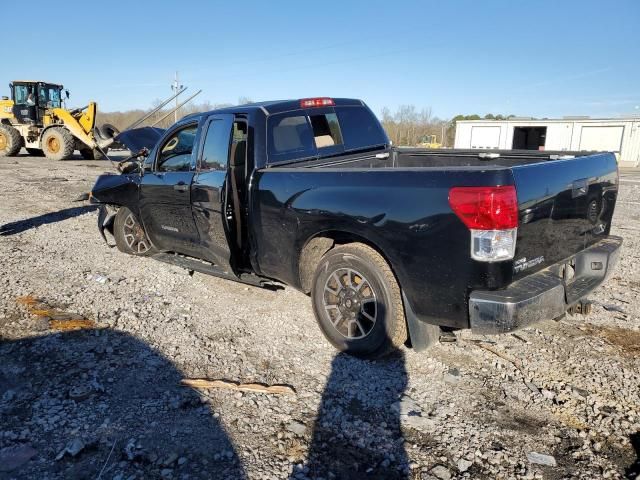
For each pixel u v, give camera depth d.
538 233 3.20
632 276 5.80
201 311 4.77
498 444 2.87
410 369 3.68
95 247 7.10
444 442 2.88
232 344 4.09
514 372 3.63
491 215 2.91
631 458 2.76
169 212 5.39
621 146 35.69
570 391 3.39
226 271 4.89
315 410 3.19
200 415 3.12
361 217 3.51
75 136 21.86
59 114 21.50
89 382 3.48
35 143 23.47
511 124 39.38
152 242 5.93
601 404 3.24
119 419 3.08
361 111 5.48
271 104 4.58
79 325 4.41
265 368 3.71
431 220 3.15
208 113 4.93
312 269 4.15
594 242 3.93
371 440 2.90
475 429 3.00
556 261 3.46
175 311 4.76
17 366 3.71
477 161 5.03
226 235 4.63
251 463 2.70
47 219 9.06
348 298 3.82
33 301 4.95
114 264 6.25
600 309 4.75
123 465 2.68
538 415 3.14
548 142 38.34
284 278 4.33
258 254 4.44
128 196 6.02
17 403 3.24
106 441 2.88
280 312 4.75
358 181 3.58
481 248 2.97
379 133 5.66
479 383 3.49
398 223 3.31
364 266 3.64
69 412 3.15
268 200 4.18
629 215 10.30
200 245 5.09
